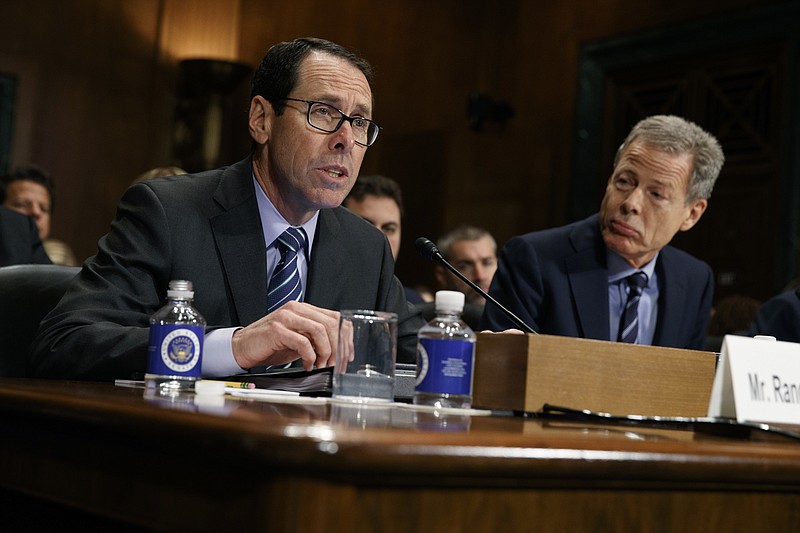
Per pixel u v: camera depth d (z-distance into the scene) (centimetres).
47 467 100
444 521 78
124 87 788
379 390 133
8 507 114
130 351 159
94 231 771
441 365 130
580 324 258
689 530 92
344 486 73
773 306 304
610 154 782
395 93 852
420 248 174
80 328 168
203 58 797
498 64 871
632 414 135
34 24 752
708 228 722
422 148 819
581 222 275
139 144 793
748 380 119
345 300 217
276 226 210
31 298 197
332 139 203
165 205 196
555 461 81
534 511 82
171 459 84
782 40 687
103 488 92
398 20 864
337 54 208
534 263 263
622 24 779
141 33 798
